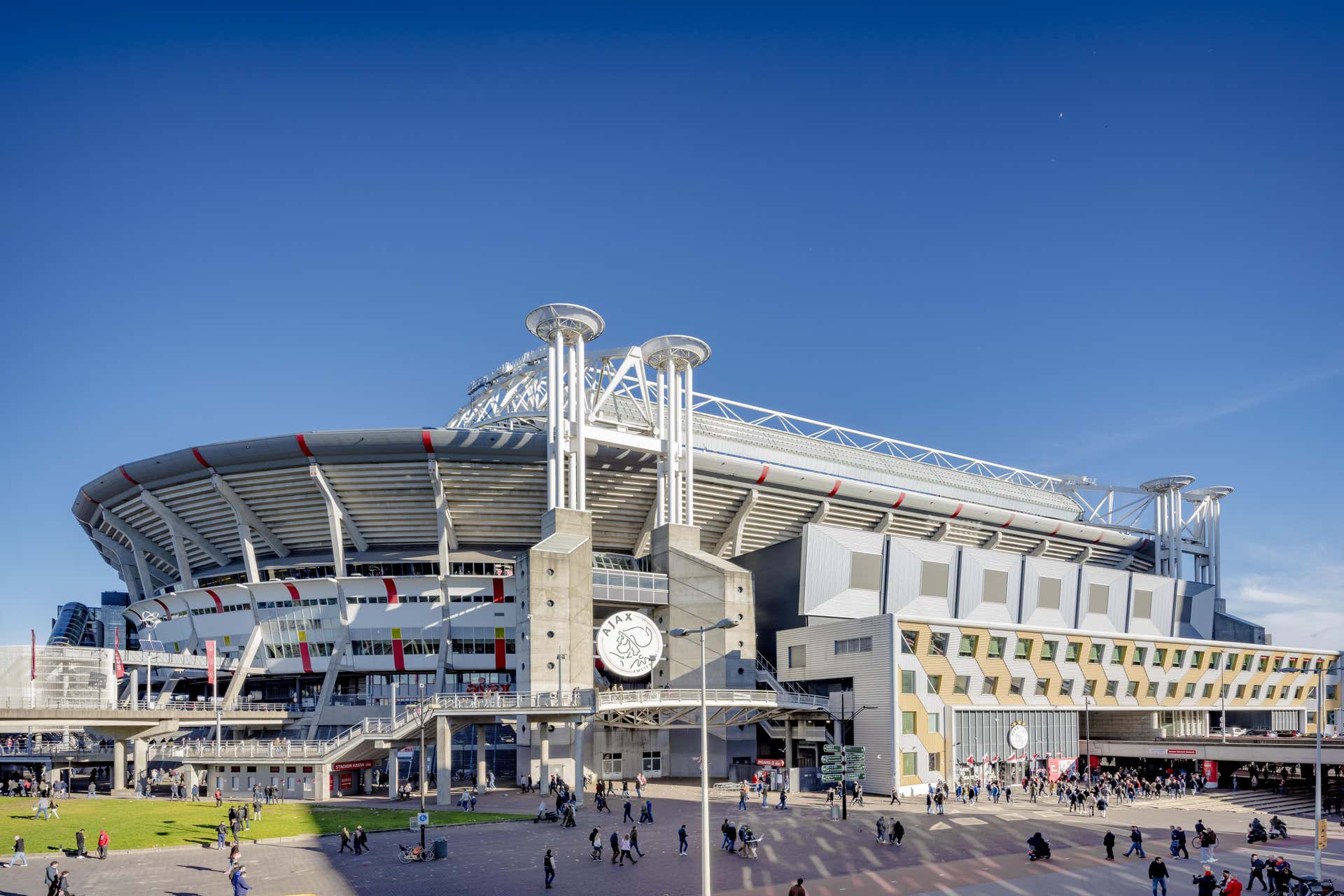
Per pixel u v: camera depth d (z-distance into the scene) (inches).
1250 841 1733.5
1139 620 3914.9
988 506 3939.5
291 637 3063.5
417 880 1326.3
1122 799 2407.7
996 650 2746.1
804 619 3051.2
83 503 3363.7
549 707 2188.7
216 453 2910.9
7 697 2317.9
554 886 1299.2
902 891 1280.8
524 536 3171.8
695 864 1457.9
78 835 1481.3
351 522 3102.9
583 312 2888.8
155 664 2637.8
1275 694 3627.0
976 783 2573.8
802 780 2559.1
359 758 2343.8
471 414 3823.8
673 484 3038.9
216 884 1282.0
